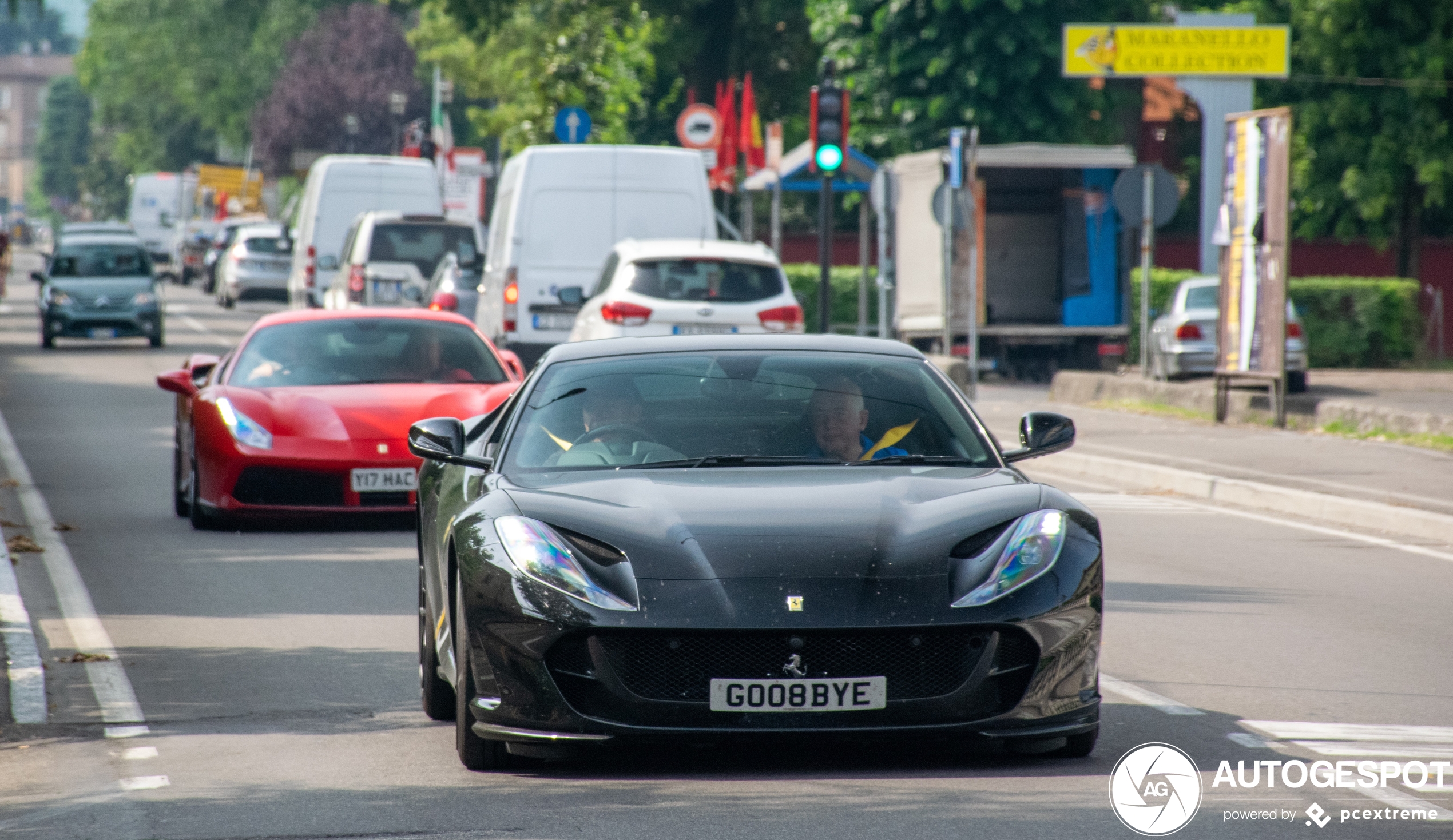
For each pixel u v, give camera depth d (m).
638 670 21.28
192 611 35.69
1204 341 101.69
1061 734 21.75
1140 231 123.12
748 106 126.56
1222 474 58.34
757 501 22.70
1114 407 85.38
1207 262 126.44
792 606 20.92
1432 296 151.62
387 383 48.62
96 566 41.44
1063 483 61.50
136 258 127.94
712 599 21.05
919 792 21.33
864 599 21.05
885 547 21.69
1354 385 107.50
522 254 85.75
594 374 26.33
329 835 19.70
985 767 22.62
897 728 21.16
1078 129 153.25
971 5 144.88
